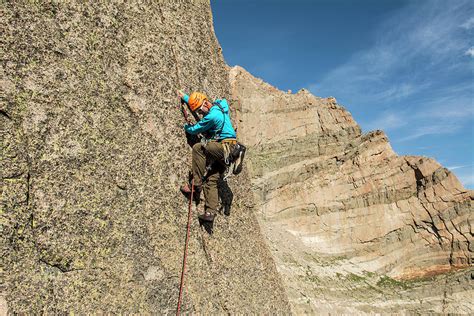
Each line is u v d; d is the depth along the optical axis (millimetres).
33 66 4477
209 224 6508
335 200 49781
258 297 6957
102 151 5004
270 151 54094
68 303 4234
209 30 8094
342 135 54125
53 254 4246
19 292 3889
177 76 6543
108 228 4828
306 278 39406
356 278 43406
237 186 7734
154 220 5414
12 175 4074
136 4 6043
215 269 6227
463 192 48281
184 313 5348
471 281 41812
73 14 5016
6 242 3889
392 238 48031
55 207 4371
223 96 7918
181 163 6109
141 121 5633
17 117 4246
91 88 5055
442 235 47188
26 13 4500
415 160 51188
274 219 48594
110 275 4695
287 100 57906
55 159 4488
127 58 5648
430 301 41219
